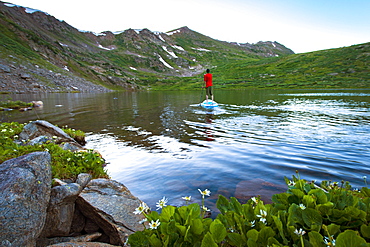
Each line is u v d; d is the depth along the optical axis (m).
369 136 10.18
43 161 4.39
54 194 4.09
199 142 9.96
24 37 96.12
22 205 3.31
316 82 82.81
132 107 26.64
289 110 20.91
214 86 105.44
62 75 78.56
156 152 8.58
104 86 100.88
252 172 6.30
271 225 2.39
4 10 130.12
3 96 42.47
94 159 6.34
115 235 3.95
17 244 2.93
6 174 3.67
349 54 118.81
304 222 2.32
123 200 4.73
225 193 5.05
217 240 2.18
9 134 8.27
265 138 10.35
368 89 56.16
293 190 2.79
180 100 38.47
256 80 112.50
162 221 2.43
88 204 4.31
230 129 12.66
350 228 2.31
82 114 20.22
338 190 2.89
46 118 17.73
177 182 5.80
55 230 3.90
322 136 10.38
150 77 164.00
